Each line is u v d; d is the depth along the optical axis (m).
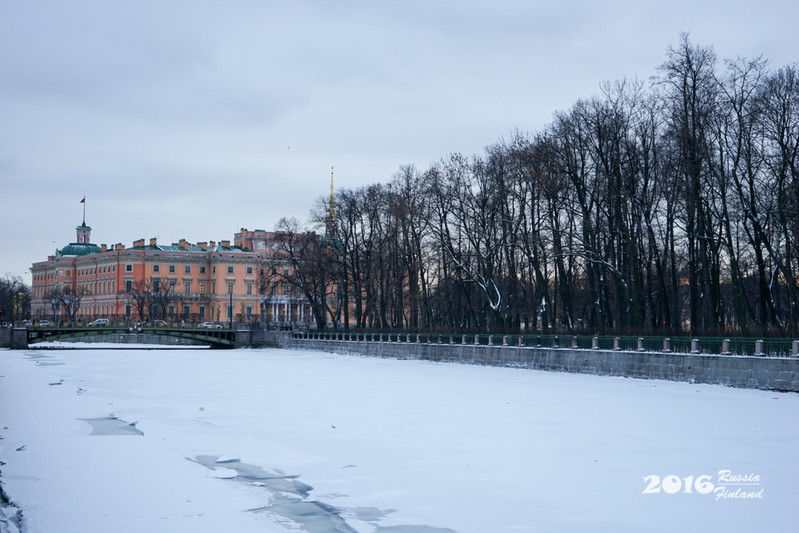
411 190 101.56
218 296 188.00
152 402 48.44
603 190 75.62
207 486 26.36
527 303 95.00
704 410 41.91
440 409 43.94
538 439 33.78
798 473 27.02
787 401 45.34
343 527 22.19
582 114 74.25
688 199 64.06
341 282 127.38
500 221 88.69
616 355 63.78
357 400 49.03
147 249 187.50
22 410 44.28
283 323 149.25
